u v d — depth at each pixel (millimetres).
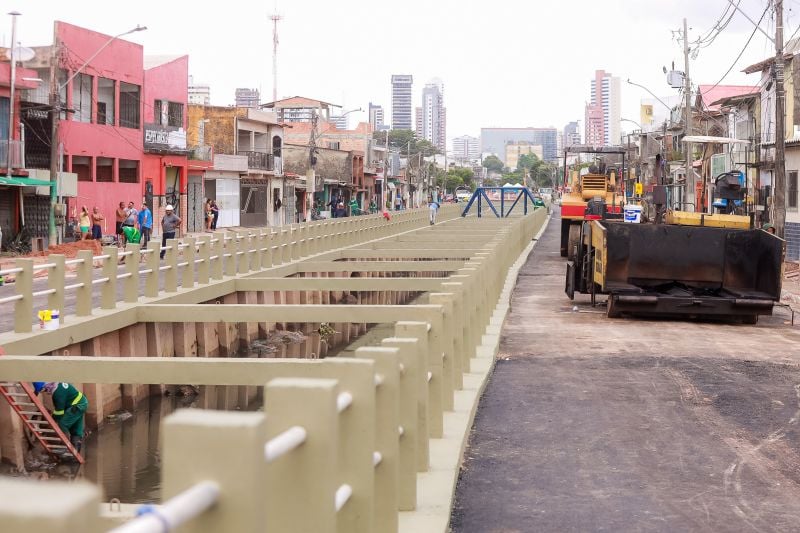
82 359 12461
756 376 14609
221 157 66875
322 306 17312
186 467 2729
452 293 11297
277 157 77438
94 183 48000
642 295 21375
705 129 68250
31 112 41875
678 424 11367
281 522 3740
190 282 23625
